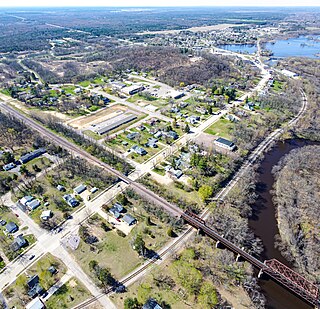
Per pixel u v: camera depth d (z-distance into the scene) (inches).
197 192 4347.9
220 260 3218.5
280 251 3380.9
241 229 3607.3
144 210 3959.2
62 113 7204.7
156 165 5044.3
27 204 4018.2
